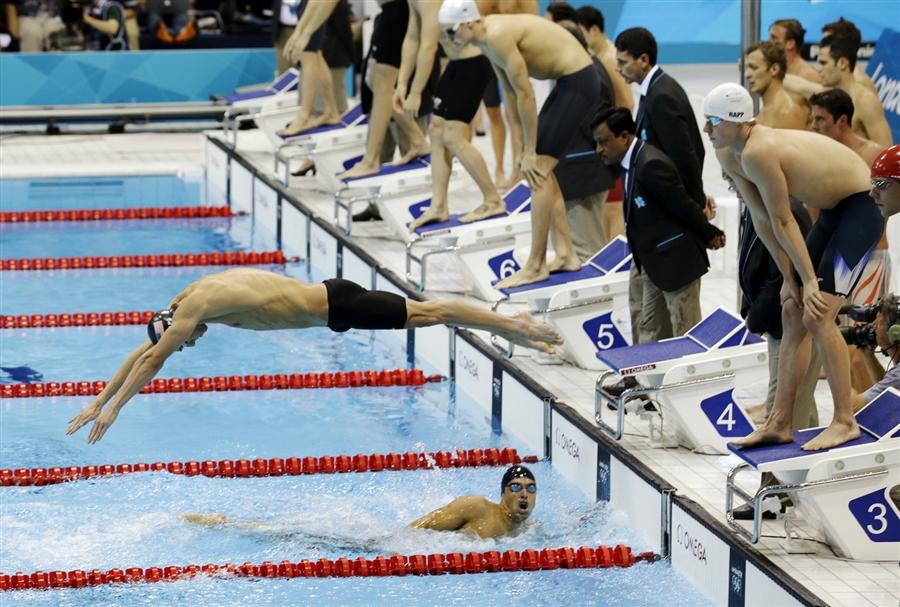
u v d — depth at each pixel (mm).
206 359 32031
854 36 25594
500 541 21594
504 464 25547
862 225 18750
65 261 40094
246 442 26391
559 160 29219
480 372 28938
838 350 18719
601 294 27203
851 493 18516
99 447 26047
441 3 34344
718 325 23359
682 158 24688
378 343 33906
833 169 18781
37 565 20672
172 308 20391
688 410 22562
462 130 33438
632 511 22156
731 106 18438
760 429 19531
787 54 28000
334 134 42500
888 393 19250
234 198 49625
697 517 19938
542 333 21156
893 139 27547
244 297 20266
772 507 19234
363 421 27859
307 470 25047
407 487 24281
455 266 35469
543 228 28328
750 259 21219
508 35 28078
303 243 41844
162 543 21562
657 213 24078
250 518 22719
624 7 40250
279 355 32469
